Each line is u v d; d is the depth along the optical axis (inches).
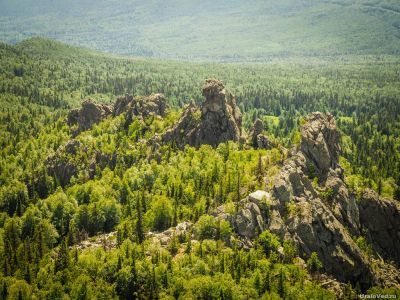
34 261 7509.8
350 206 7864.2
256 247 7022.6
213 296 6422.2
